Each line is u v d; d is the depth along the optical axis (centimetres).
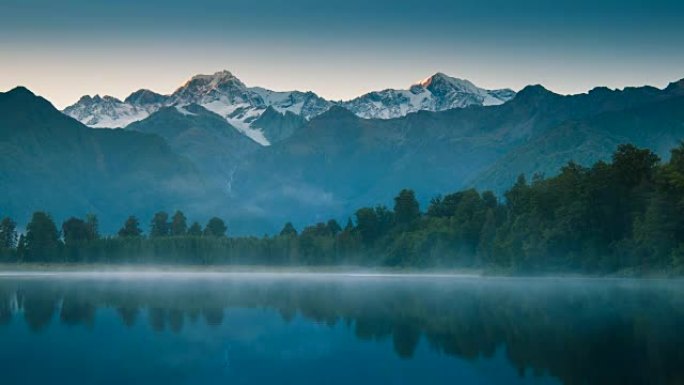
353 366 8650
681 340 9462
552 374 7906
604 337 9781
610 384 7425
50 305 14938
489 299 14975
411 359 8912
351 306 14338
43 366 8769
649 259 19125
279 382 8006
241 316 12875
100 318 12725
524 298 14912
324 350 9588
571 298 14588
